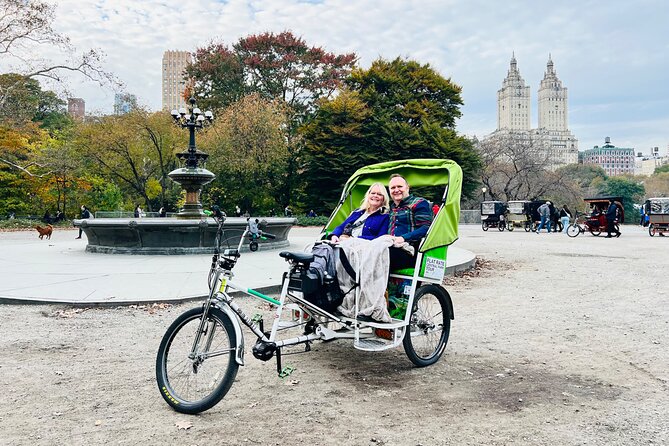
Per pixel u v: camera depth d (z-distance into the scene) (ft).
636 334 19.71
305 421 11.26
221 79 172.24
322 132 138.72
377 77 147.33
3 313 22.13
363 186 19.81
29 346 17.35
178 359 12.55
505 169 178.91
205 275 31.12
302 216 138.92
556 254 52.75
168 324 20.62
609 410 12.00
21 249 49.62
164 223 42.04
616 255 51.44
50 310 22.76
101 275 31.04
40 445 9.99
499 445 10.11
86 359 16.01
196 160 59.77
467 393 13.16
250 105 137.80
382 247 14.24
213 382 12.29
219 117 147.23
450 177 16.74
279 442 10.19
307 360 15.97
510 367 15.52
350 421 11.27
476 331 20.22
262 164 136.87
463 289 30.73
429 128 133.80
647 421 11.33
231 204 142.72
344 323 14.34
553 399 12.73
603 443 10.20
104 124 137.49
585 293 29.25
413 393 13.12
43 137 153.58
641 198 218.18
